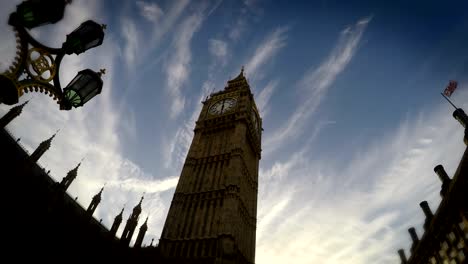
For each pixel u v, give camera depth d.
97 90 8.91
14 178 29.08
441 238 26.03
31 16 7.39
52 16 7.68
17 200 28.31
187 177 46.66
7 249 26.27
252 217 50.12
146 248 38.22
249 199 51.09
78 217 34.38
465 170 22.14
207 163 48.69
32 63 7.55
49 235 29.80
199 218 40.25
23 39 7.39
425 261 28.83
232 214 38.72
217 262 33.12
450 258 24.81
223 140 52.69
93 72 8.73
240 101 60.38
